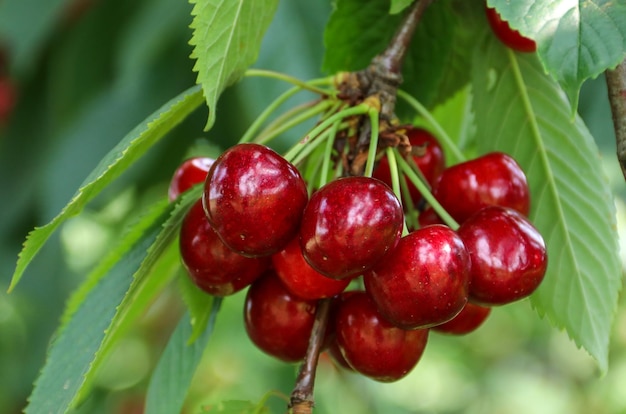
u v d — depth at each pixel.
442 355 1.34
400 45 0.46
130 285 0.42
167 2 0.71
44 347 0.90
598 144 0.65
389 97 0.45
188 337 0.47
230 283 0.43
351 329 0.43
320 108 0.46
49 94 0.83
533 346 1.37
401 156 0.45
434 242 0.41
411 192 0.47
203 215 0.43
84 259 1.05
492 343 1.39
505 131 0.49
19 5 0.73
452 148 0.47
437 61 0.50
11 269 0.87
